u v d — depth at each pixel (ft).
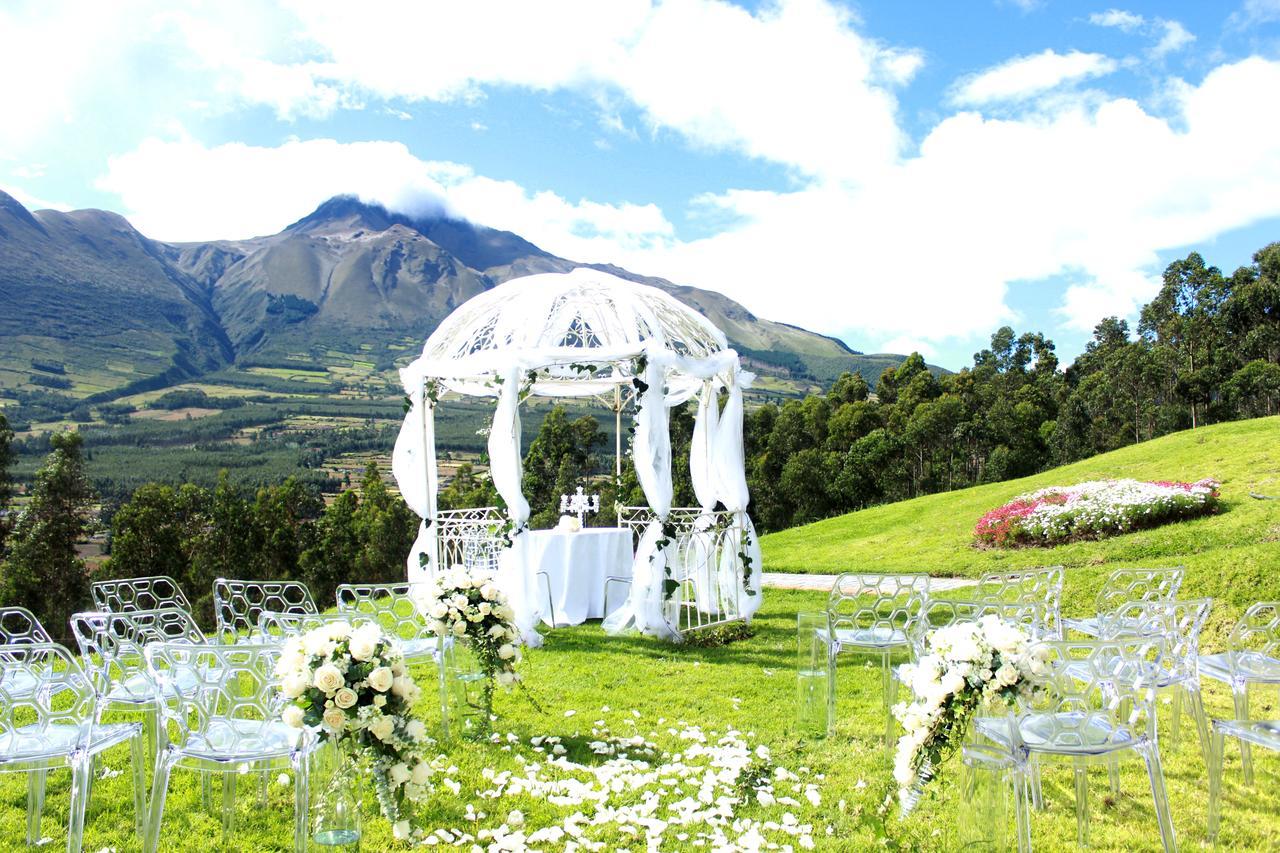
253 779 14.61
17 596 89.10
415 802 11.80
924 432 120.26
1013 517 42.22
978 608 14.53
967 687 11.25
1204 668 14.49
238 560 104.01
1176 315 142.92
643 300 28.66
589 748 15.94
